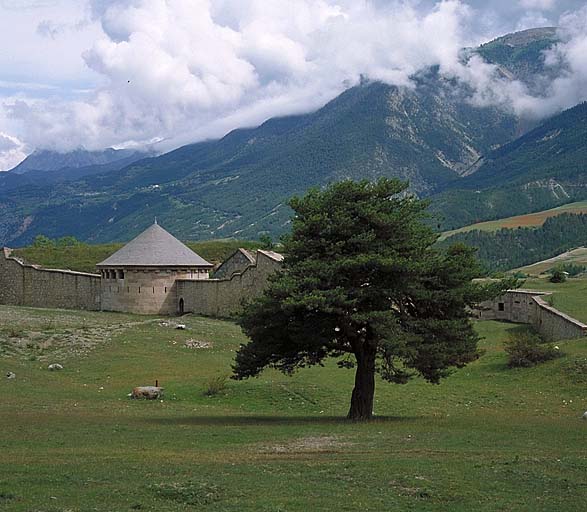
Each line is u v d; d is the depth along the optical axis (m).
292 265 30.27
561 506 14.67
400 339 27.41
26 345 49.72
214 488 15.62
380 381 40.16
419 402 34.84
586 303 56.22
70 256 97.38
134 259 76.69
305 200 30.89
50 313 69.31
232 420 29.47
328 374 43.22
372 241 29.52
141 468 17.86
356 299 28.05
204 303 73.50
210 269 80.88
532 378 37.03
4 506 13.89
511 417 29.55
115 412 32.31
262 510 14.03
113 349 50.44
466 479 16.70
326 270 28.50
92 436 23.97
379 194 31.11
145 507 14.09
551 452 20.45
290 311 28.36
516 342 40.97
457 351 28.91
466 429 25.39
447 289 29.78
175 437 23.86
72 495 14.90
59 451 20.92
